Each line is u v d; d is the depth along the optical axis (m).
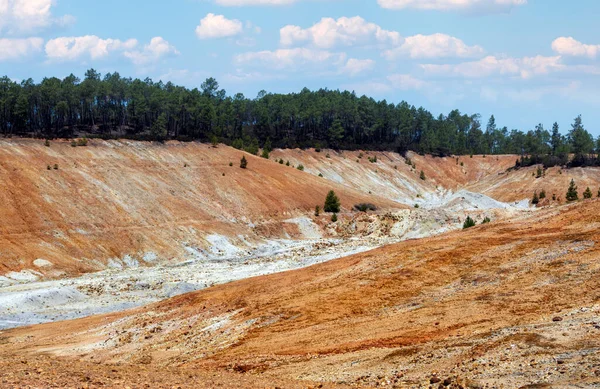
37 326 58.12
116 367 29.50
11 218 98.06
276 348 37.12
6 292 72.25
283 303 47.72
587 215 55.38
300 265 86.19
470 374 24.22
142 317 53.69
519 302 37.25
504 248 50.38
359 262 56.06
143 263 99.56
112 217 110.12
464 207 130.88
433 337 33.16
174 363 38.09
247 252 112.00
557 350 25.03
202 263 95.50
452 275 46.78
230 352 38.28
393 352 30.62
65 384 21.50
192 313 51.19
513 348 26.64
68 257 93.62
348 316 42.22
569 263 42.84
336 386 25.03
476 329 33.03
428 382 24.23
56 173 118.81
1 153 118.69
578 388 19.89
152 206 119.38
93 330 52.44
